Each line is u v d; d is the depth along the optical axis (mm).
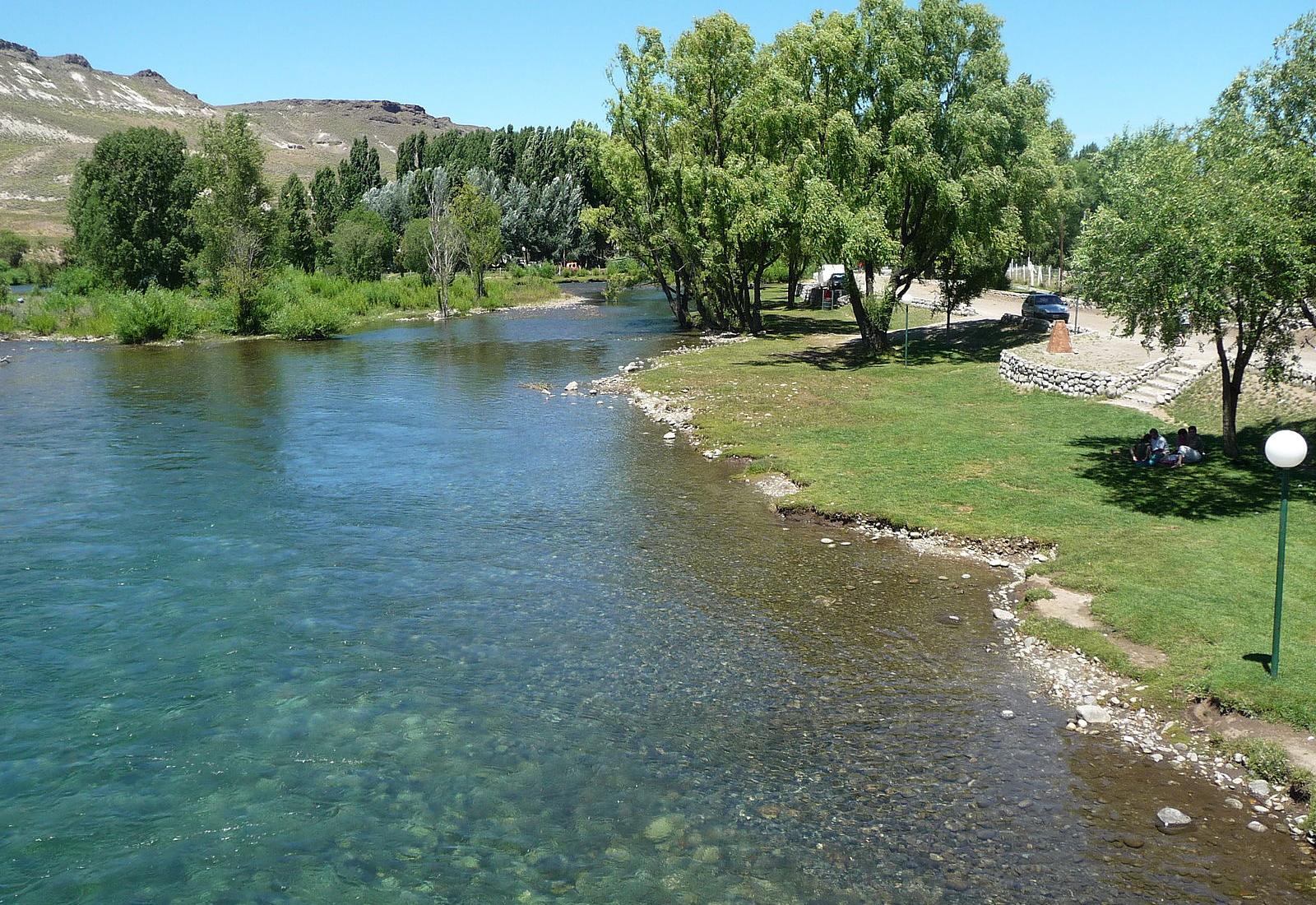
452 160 141250
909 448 26141
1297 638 13164
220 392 38969
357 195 127000
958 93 39969
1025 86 41125
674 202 54062
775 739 11555
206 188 68375
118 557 18109
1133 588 15430
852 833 9656
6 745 11328
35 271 110875
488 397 37594
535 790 10461
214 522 20516
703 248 53469
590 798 10305
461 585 16797
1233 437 22812
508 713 12188
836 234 39562
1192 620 13977
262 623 15008
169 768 10875
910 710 12266
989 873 8984
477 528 20203
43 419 32781
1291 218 16484
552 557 18375
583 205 130000
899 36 39875
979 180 38438
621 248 62469
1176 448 23672
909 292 81375
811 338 54406
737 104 50531
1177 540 17578
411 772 10820
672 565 17891
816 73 43219
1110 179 19578
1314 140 17469
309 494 22969
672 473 25141
